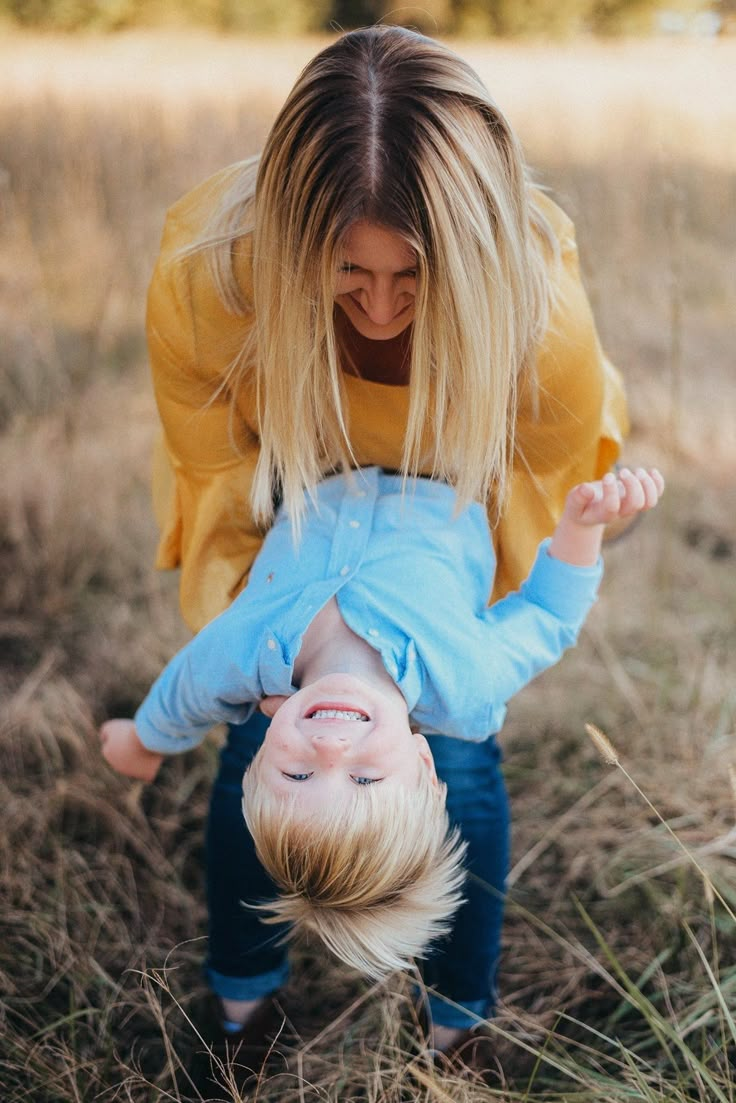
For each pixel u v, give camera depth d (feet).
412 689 4.31
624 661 8.23
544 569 4.68
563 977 5.99
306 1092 5.21
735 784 4.33
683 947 6.00
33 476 9.70
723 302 14.89
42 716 7.47
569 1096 4.78
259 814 4.13
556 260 4.45
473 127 3.83
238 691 4.54
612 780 7.13
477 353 4.00
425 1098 4.95
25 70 27.32
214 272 4.34
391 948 4.24
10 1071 5.25
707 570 9.25
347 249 3.83
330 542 4.65
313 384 4.29
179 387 4.77
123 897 6.40
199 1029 5.68
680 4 58.70
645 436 11.78
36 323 12.68
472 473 4.33
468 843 5.03
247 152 17.92
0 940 5.96
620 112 23.56
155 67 30.60
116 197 15.64
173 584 9.14
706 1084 5.02
